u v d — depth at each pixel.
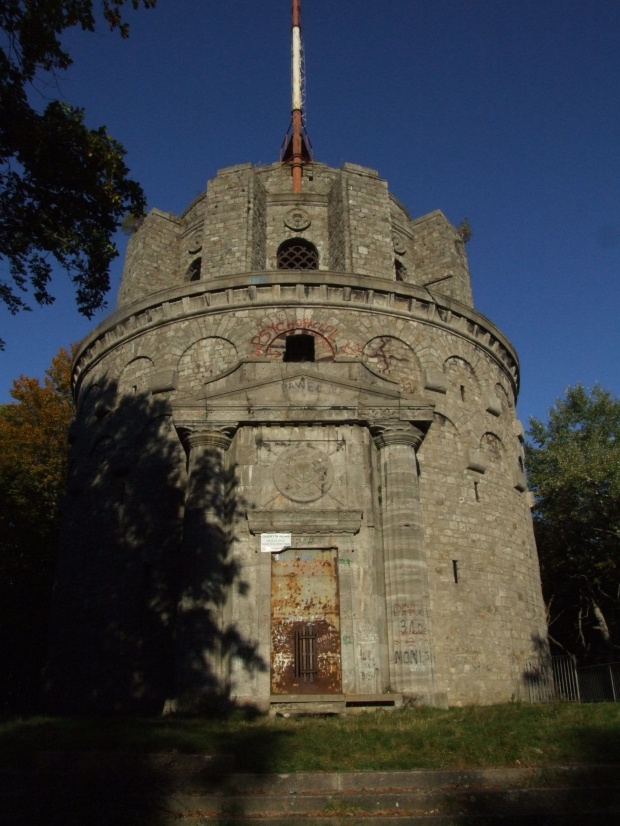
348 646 18.92
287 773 10.73
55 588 27.56
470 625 24.05
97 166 16.06
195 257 32.41
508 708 17.00
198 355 26.72
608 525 37.78
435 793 10.21
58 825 9.47
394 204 33.84
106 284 17.38
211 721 15.77
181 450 25.25
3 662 32.41
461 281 32.41
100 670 23.61
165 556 23.97
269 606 19.17
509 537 27.27
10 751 11.73
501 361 31.00
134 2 14.55
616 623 43.72
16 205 15.95
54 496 38.94
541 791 10.16
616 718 13.66
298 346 27.91
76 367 32.38
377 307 27.27
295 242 32.09
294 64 38.06
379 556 20.12
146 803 9.95
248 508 20.12
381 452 21.16
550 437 43.91
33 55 14.70
